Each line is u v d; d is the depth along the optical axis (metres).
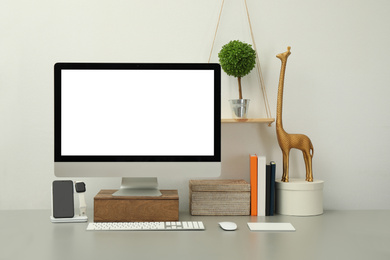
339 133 2.10
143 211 1.71
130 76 1.76
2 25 2.03
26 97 2.03
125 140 1.75
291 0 2.10
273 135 2.09
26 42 2.03
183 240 1.45
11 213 1.89
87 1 2.05
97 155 1.75
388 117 2.10
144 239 1.46
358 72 2.11
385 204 2.11
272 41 2.09
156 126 1.76
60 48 2.04
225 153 2.09
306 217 1.84
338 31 2.11
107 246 1.37
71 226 1.65
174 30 2.07
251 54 1.94
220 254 1.29
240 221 1.75
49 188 2.04
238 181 1.96
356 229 1.63
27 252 1.31
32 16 2.03
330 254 1.31
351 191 2.11
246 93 2.09
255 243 1.42
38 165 2.04
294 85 2.09
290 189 1.87
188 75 1.77
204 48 2.08
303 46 2.10
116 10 2.06
